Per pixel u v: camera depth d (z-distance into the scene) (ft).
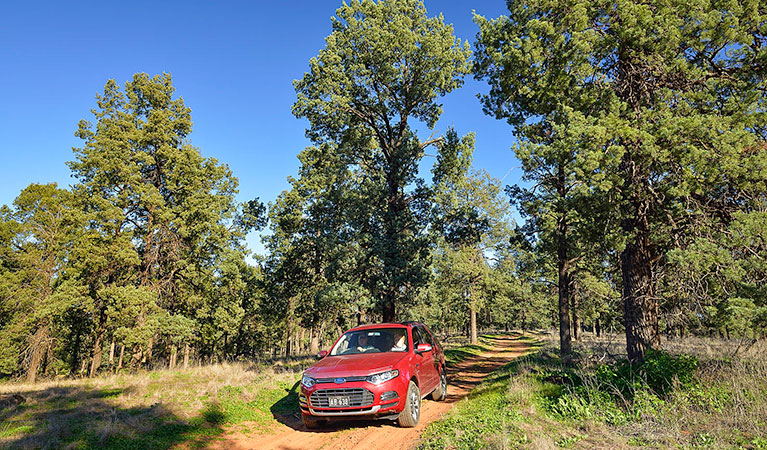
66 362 126.82
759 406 18.06
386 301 60.49
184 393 28.37
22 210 97.66
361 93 64.08
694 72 26.53
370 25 62.54
